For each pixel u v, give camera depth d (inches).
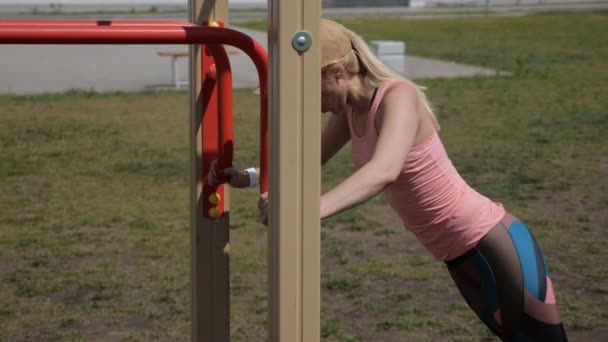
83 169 301.0
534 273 98.4
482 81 526.3
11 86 509.7
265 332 160.1
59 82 529.7
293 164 77.4
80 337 157.8
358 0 1331.2
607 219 235.5
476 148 330.3
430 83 517.0
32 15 1093.8
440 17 1099.9
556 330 99.5
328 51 90.0
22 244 214.8
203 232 106.2
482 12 1192.2
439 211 97.5
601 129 369.7
